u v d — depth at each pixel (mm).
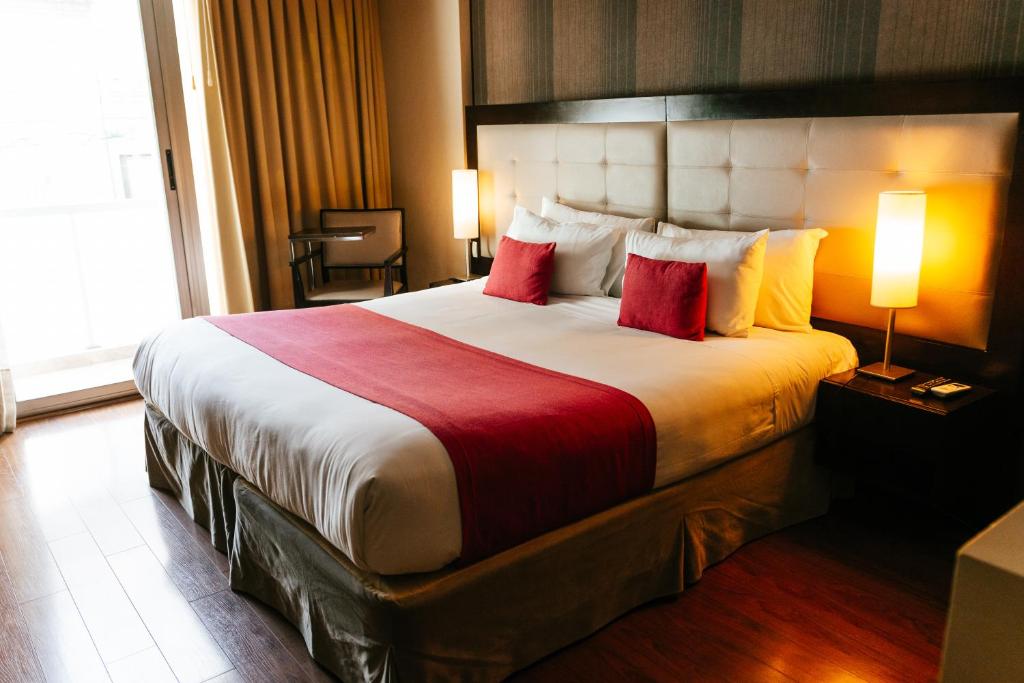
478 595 2008
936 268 2756
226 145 4461
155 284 5301
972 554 821
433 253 5199
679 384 2496
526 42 4254
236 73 4461
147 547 2893
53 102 4422
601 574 2285
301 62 4715
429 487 1917
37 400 4203
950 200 2670
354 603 1978
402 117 5145
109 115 4582
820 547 2752
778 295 3029
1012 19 2520
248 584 2553
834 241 3006
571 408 2250
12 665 2271
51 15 4277
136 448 3803
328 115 4934
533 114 4168
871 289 2822
